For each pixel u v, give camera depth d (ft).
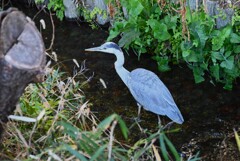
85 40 23.20
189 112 18.61
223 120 18.07
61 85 14.88
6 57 9.09
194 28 19.47
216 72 19.36
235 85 19.65
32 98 13.66
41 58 9.46
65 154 11.25
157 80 17.90
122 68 18.58
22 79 9.35
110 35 21.44
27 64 9.21
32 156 10.69
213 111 18.54
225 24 19.58
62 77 20.43
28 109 12.89
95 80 20.51
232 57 19.04
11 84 9.28
